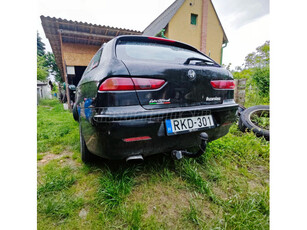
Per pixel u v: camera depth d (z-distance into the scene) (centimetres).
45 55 2042
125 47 129
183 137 125
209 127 132
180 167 149
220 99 143
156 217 100
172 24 878
